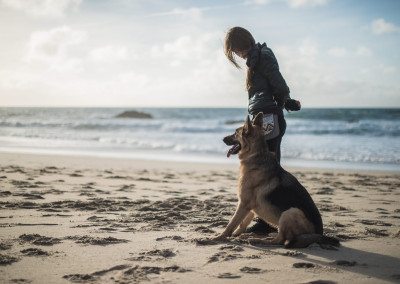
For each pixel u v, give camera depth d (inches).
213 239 157.2
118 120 1779.0
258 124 164.1
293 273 116.2
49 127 1376.7
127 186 326.0
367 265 125.3
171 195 288.4
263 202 155.8
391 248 147.6
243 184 160.2
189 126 1218.6
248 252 140.4
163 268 117.7
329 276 113.7
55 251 132.7
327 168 519.2
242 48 171.6
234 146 166.1
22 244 140.1
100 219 191.0
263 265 124.2
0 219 183.6
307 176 440.5
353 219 210.1
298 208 149.2
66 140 928.3
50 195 262.8
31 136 1031.6
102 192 286.8
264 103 168.9
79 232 162.6
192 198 277.3
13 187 292.2
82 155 639.1
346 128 1073.5
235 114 2305.6
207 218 205.6
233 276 112.2
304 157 639.8
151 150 735.7
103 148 759.1
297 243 144.8
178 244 148.4
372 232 174.9
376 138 926.4
